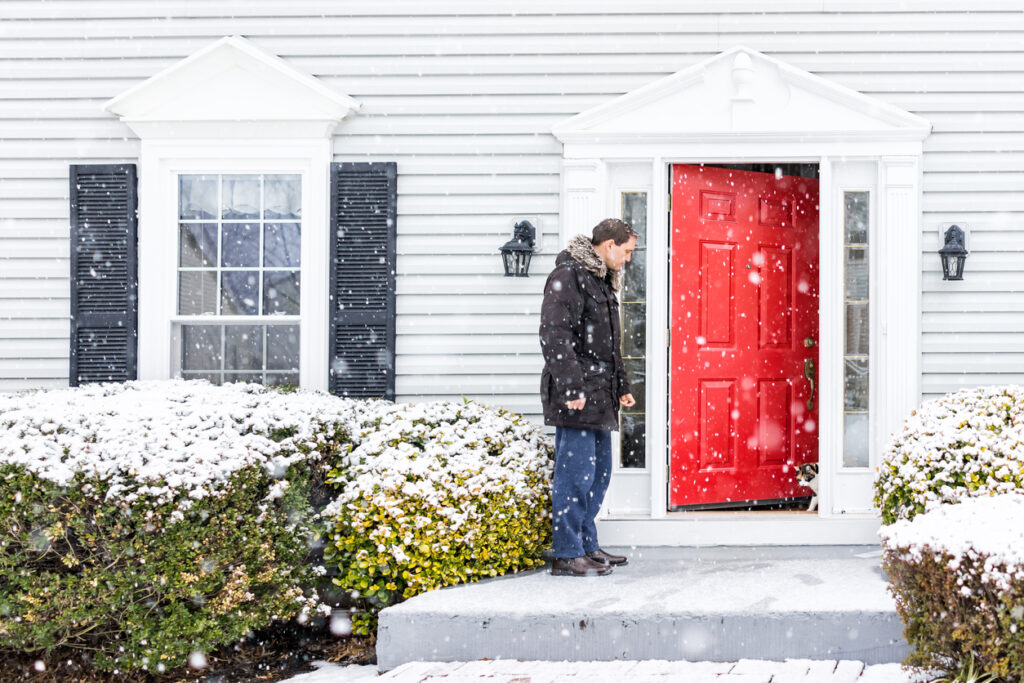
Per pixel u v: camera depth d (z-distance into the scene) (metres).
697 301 5.57
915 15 5.38
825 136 5.27
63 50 5.60
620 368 4.59
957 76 5.37
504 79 5.51
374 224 5.48
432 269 5.49
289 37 5.58
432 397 5.46
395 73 5.55
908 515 4.23
